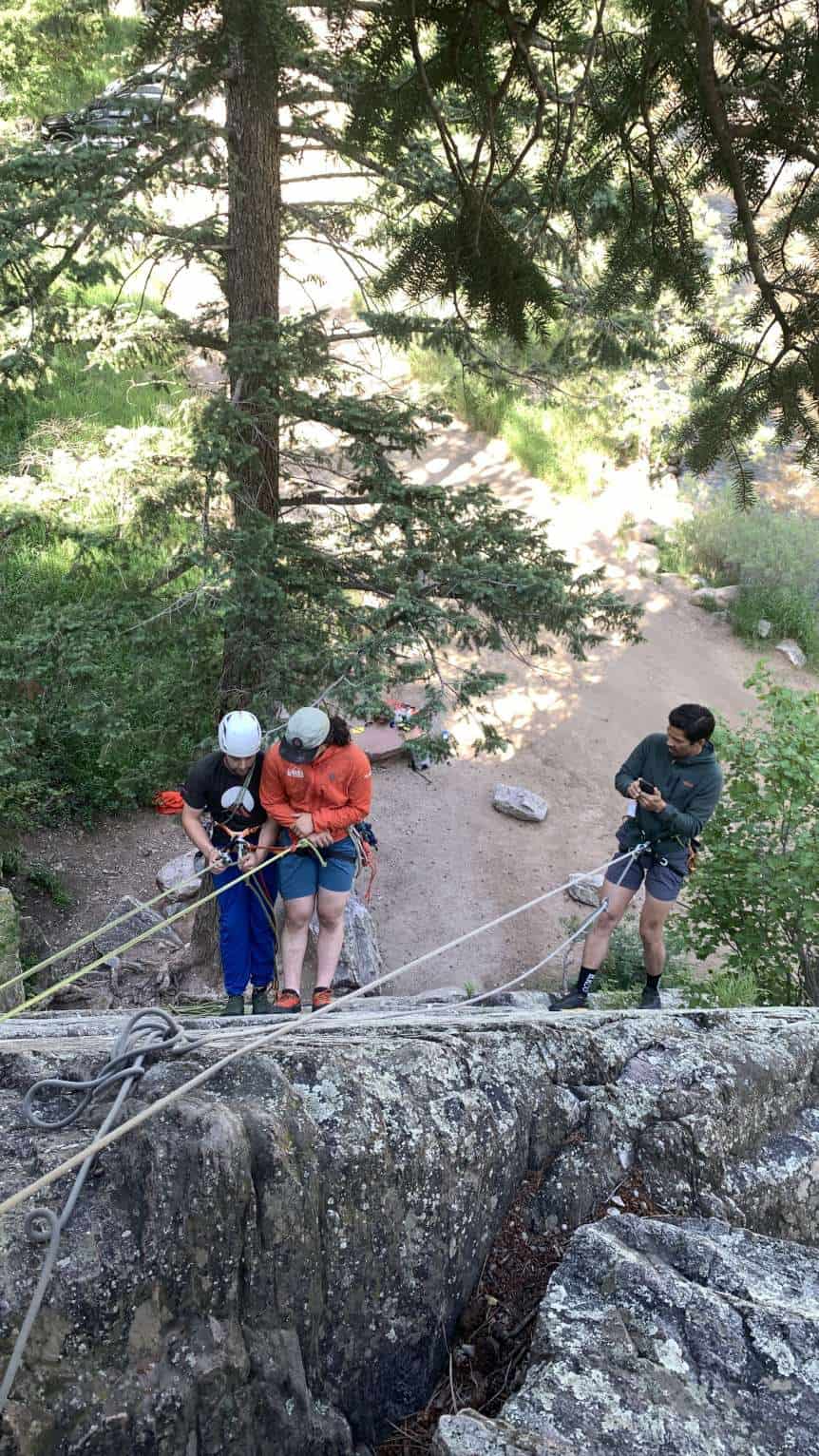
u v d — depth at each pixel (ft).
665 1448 7.59
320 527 33.01
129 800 47.42
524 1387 8.10
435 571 28.55
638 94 8.39
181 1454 7.41
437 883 47.75
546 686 59.88
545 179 9.81
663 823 17.67
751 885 26.48
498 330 9.93
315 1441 8.21
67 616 27.09
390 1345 9.15
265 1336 8.09
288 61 8.07
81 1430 7.08
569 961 44.29
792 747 25.75
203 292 75.25
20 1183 8.00
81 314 29.53
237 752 15.97
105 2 41.52
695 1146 11.11
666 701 60.08
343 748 16.35
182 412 30.22
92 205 25.23
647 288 10.50
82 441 29.45
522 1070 11.16
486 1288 9.98
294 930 16.80
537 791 53.72
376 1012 15.64
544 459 72.49
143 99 25.50
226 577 26.32
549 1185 10.68
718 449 10.41
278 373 28.27
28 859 43.37
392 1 7.27
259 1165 8.16
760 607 66.74
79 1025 15.15
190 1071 9.00
